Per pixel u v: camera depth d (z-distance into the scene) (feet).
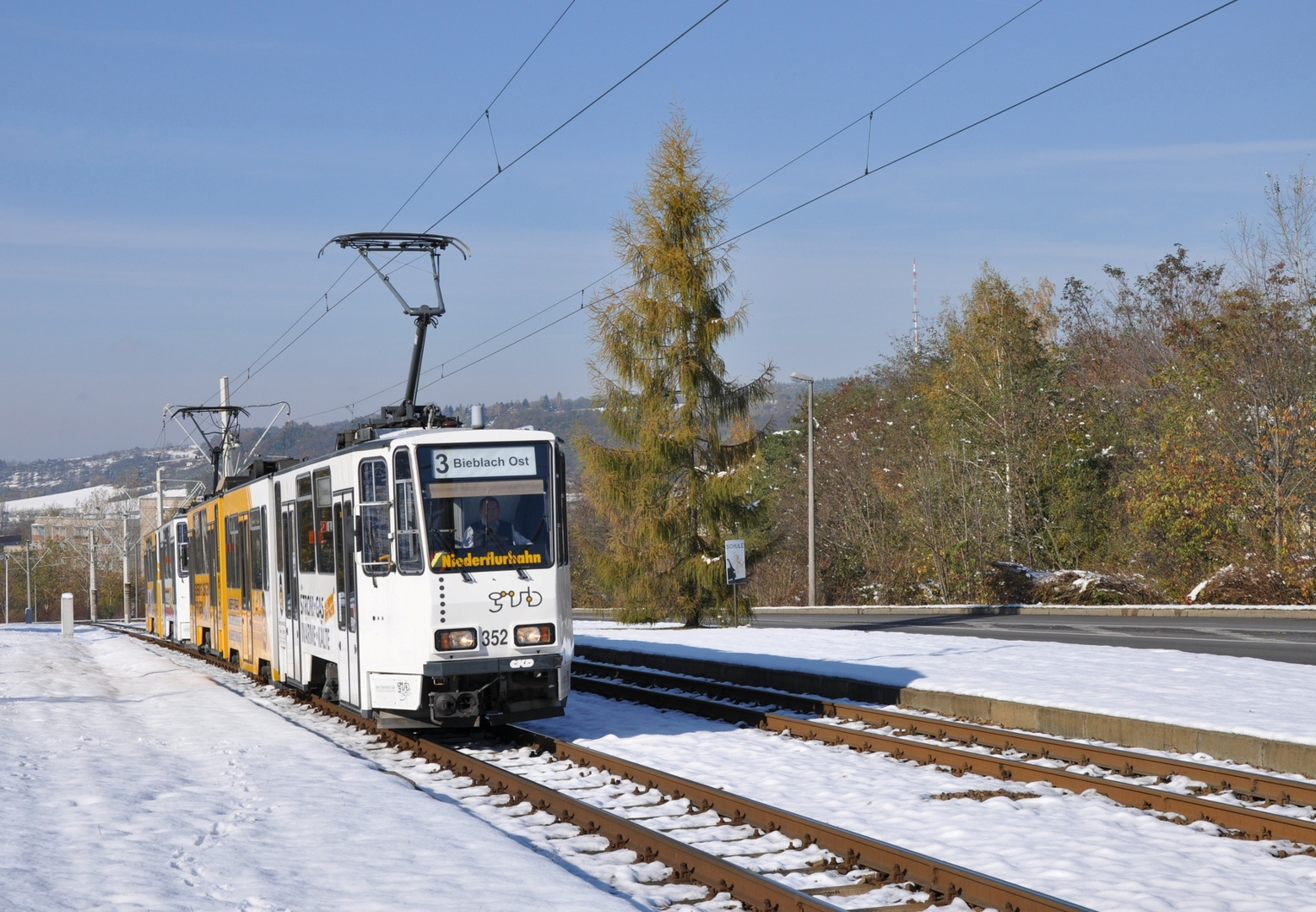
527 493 40.83
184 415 112.06
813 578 135.95
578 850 26.22
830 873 23.93
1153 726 35.47
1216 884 21.97
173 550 107.14
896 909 21.62
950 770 34.04
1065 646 61.67
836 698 50.85
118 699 58.13
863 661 56.95
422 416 47.60
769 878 23.48
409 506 39.83
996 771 33.06
